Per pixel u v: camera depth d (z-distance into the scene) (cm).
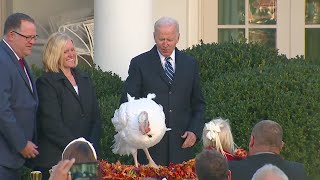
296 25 1856
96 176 730
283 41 1861
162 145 1109
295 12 1855
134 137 970
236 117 1312
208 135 1002
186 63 1130
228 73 1437
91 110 1097
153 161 1049
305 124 1312
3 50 1050
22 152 1038
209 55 1486
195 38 1828
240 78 1373
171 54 1128
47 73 1072
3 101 1027
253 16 1866
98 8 1577
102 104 1355
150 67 1122
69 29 1920
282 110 1309
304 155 1315
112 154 1305
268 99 1322
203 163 785
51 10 1939
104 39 1570
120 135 983
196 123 1123
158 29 1109
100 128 1116
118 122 979
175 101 1118
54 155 1066
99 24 1577
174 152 1111
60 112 1068
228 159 995
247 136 1302
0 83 1030
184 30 1820
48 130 1063
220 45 1512
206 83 1407
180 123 1120
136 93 1119
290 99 1316
